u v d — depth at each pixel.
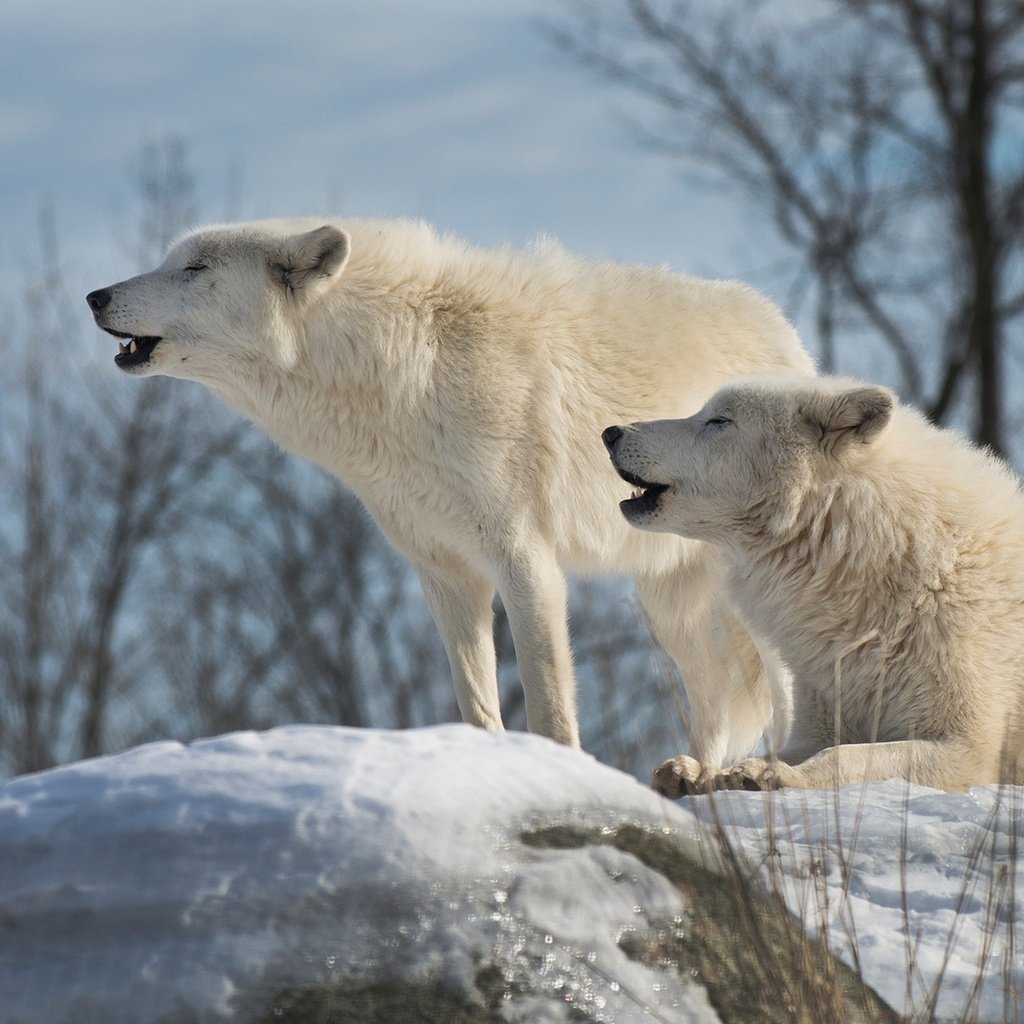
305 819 6.60
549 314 16.00
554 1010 6.61
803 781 11.16
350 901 6.53
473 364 15.30
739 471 13.05
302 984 6.41
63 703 46.22
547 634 15.34
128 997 6.36
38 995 6.38
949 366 49.53
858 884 8.74
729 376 16.94
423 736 7.31
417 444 15.34
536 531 15.48
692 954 7.09
